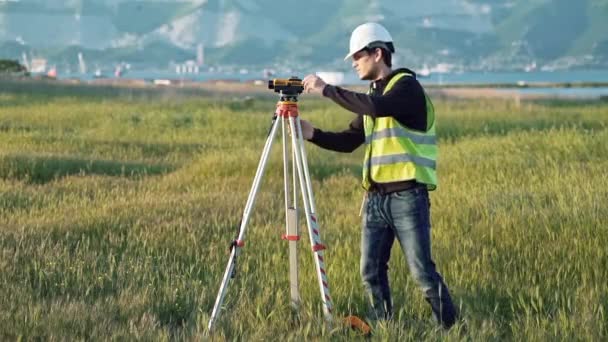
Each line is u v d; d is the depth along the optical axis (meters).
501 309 6.56
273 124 5.74
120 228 9.27
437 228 9.11
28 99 37.22
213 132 24.62
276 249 8.27
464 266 7.46
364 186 5.80
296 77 5.68
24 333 5.60
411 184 5.57
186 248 8.38
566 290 6.73
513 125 25.77
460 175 13.74
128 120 27.31
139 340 5.48
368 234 5.80
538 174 13.32
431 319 6.01
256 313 6.19
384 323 5.66
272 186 13.25
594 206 9.55
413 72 5.58
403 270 7.32
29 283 6.90
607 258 7.50
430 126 5.60
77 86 48.69
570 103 41.53
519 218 9.26
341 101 5.38
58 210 10.72
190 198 11.68
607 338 5.71
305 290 6.72
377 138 5.61
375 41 5.55
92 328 5.75
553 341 5.61
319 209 11.02
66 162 15.27
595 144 16.78
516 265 7.59
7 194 11.84
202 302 6.46
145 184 13.40
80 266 7.28
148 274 7.25
